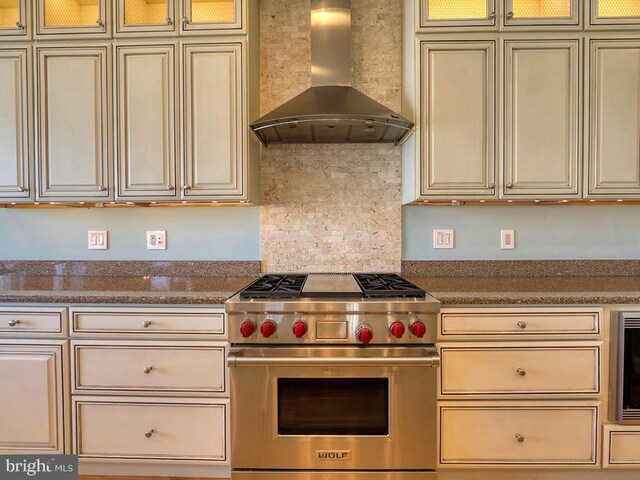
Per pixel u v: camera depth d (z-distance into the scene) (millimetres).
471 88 1791
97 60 1842
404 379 1488
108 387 1591
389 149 2133
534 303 1528
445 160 1805
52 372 1593
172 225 2170
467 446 1556
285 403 1519
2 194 1864
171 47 1827
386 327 1479
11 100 1856
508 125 1791
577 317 1531
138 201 1866
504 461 1558
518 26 1771
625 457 1542
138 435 1595
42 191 1860
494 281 1947
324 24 1975
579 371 1536
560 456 1553
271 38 2113
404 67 2002
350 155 2129
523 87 1786
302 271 2143
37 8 1841
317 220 2137
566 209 2121
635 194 1789
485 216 2139
